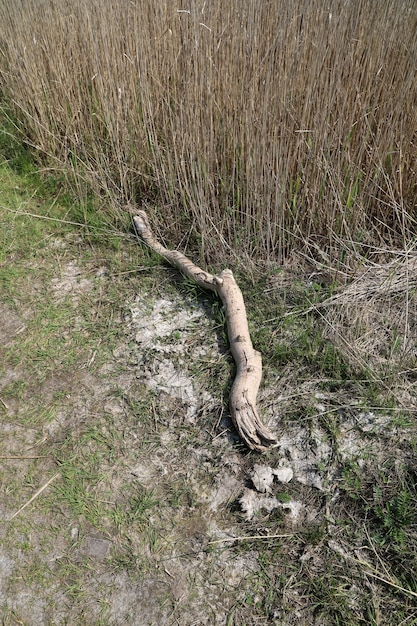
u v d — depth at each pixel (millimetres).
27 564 1895
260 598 1784
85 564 1885
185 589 1819
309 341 2502
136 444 2219
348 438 2158
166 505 2035
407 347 2453
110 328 2688
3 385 2467
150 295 2854
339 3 3119
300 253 2930
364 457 2088
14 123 4098
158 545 1927
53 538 1956
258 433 2129
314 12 3115
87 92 3713
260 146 2887
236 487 2068
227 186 3166
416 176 2998
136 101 3477
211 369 2449
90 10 3629
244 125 3035
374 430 2162
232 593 1804
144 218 3248
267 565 1854
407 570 1787
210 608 1775
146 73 3443
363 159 3082
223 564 1870
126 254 3127
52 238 3264
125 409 2342
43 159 3926
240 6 3186
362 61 3164
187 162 3213
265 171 2885
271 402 2307
